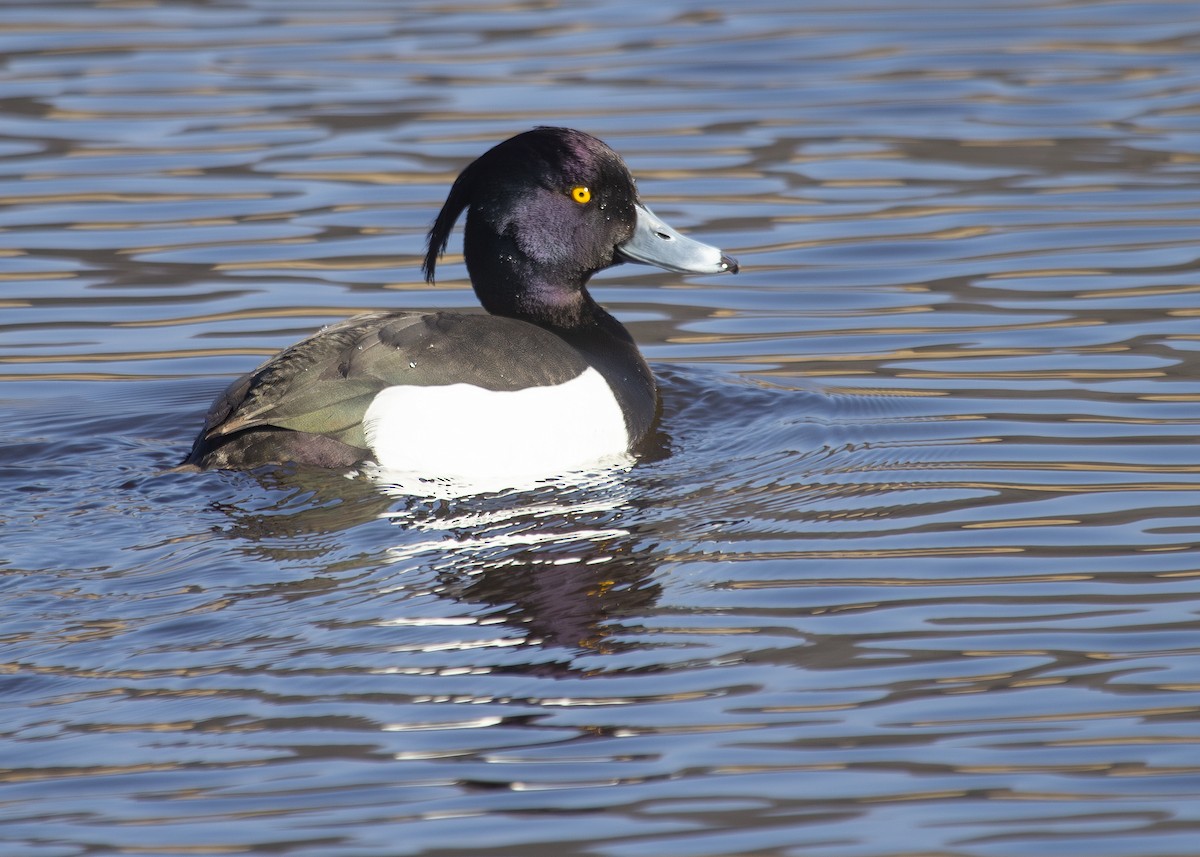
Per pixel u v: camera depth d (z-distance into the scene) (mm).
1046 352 12367
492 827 6531
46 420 11375
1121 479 10023
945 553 8992
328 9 21344
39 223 15211
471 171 11547
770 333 13133
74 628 8070
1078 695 7422
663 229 11750
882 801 6660
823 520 9492
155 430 11234
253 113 17641
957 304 13461
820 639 7980
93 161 16516
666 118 17453
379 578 8602
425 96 17953
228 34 20203
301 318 13367
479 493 9844
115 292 13891
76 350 12758
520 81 18406
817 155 16609
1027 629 8062
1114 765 6867
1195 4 20891
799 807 6629
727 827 6496
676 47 19578
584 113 17484
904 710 7324
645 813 6613
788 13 20938
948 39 19812
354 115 17484
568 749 7043
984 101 17906
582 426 10422
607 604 8367
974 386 11781
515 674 7648
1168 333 12586
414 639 7941
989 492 9875
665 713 7316
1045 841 6379
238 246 14781
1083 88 18141
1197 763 6859
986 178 16016
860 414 11328
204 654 7820
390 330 10305
